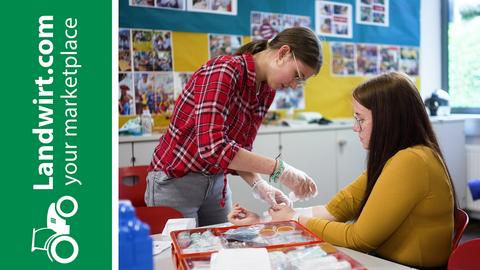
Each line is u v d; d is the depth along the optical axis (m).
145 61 2.84
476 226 3.59
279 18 3.28
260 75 1.54
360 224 1.17
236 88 1.46
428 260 1.20
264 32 3.23
